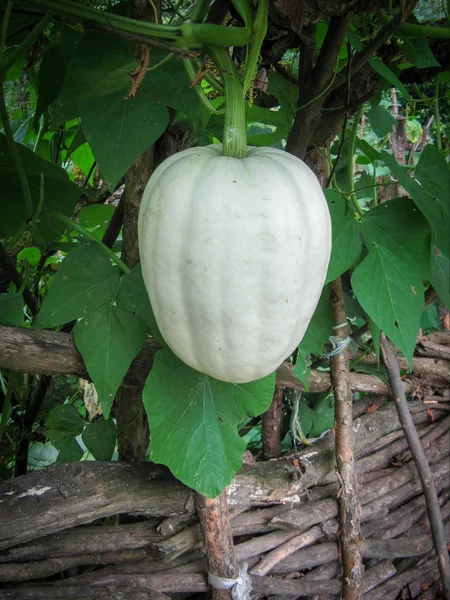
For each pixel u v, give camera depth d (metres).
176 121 1.07
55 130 1.28
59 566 1.02
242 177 0.63
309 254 0.65
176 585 1.06
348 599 1.17
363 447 1.33
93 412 1.37
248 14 0.64
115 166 0.80
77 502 0.98
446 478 1.41
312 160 1.21
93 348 0.86
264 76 1.08
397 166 0.89
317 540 1.22
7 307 0.91
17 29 0.89
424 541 1.33
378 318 0.86
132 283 0.89
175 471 0.86
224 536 1.02
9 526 0.92
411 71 1.25
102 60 0.81
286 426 1.47
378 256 0.89
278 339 0.66
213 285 0.62
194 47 0.67
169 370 0.88
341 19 0.88
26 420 1.32
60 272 0.88
